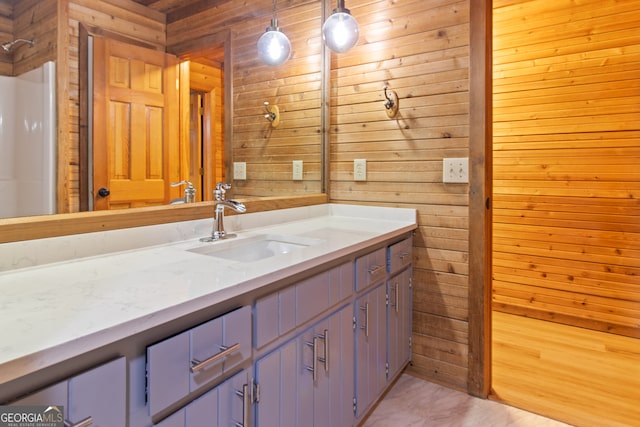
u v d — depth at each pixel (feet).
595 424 5.45
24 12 3.31
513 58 9.36
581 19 8.52
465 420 5.54
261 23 6.28
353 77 7.03
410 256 6.42
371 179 6.91
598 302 8.67
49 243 3.44
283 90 6.66
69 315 2.28
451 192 6.16
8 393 1.86
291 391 3.69
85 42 3.83
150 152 4.53
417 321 6.59
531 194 9.32
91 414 2.15
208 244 4.49
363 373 5.04
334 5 7.03
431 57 6.21
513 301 9.67
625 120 8.20
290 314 3.64
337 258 4.33
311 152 7.11
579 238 8.82
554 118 8.95
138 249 4.13
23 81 3.31
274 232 5.40
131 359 2.36
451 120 6.08
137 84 4.38
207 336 2.78
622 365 7.11
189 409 2.67
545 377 6.71
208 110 5.41
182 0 4.98
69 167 3.67
